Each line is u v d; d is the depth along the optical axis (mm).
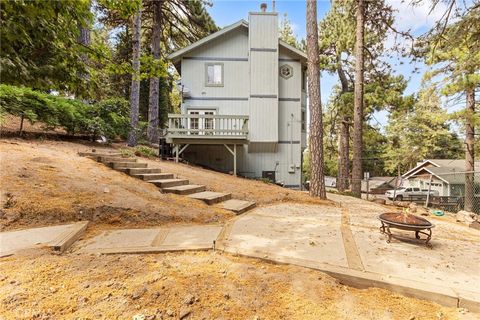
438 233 5156
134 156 9578
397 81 15648
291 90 14305
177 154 12047
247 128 12523
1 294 2178
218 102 14031
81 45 4004
